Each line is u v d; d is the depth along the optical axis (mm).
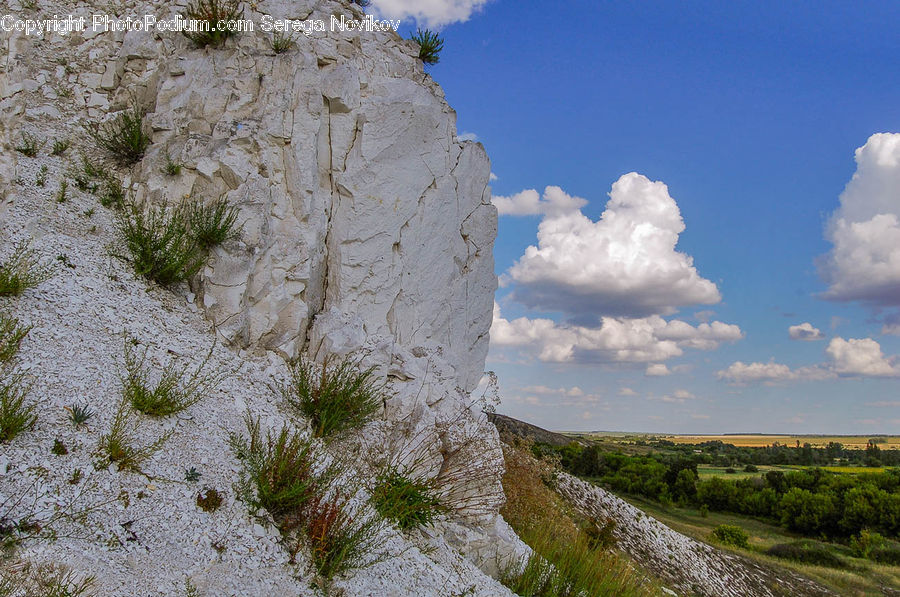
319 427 6695
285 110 8250
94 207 7594
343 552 4871
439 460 7504
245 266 7254
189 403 5570
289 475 5215
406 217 9148
